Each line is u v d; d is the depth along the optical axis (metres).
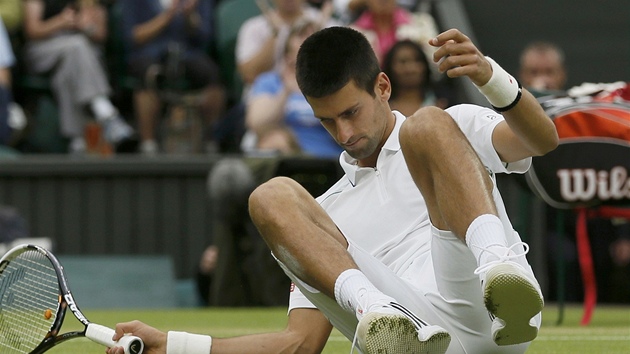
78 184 36.88
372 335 10.80
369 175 13.16
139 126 40.88
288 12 39.16
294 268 11.81
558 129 22.25
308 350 12.52
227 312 30.48
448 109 12.77
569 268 33.81
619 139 22.16
